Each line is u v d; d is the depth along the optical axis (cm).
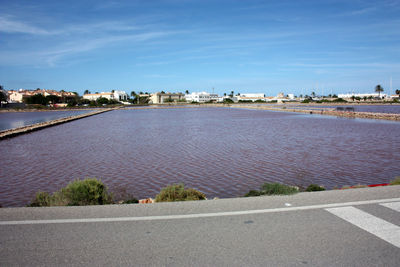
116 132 3834
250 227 465
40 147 2614
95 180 776
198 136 3228
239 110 11812
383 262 363
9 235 445
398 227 458
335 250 392
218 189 1227
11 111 12731
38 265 363
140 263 366
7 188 1313
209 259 373
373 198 591
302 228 459
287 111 10125
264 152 2117
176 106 18450
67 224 484
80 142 2906
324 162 1738
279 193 641
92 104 17975
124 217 513
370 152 2061
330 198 597
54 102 17525
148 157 1998
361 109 10694
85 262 370
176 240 425
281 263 362
